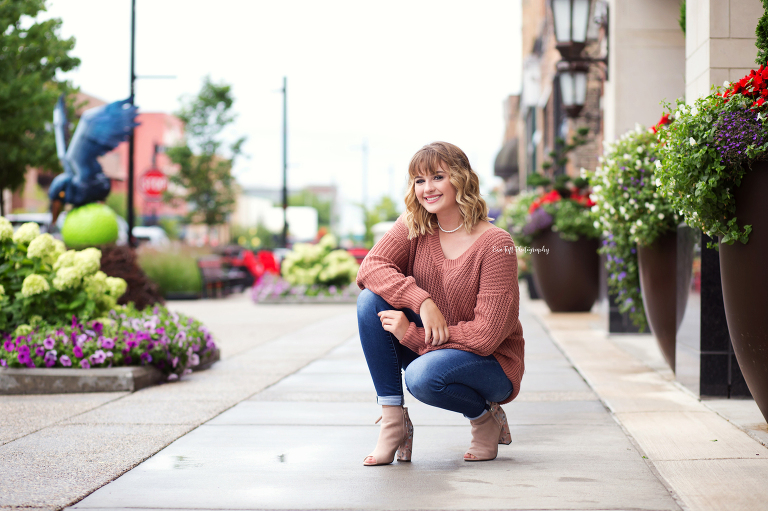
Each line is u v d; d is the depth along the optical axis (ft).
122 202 134.21
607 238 23.65
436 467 11.01
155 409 15.60
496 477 10.43
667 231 18.74
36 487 10.07
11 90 42.45
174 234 142.82
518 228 41.55
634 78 27.25
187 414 15.05
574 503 9.26
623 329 28.43
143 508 9.23
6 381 17.57
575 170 46.68
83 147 29.25
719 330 15.92
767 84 11.70
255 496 9.67
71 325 19.26
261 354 24.79
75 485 10.16
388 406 11.11
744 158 11.53
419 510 9.07
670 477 10.33
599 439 12.72
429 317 10.43
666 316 19.07
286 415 14.94
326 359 23.48
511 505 9.20
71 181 29.45
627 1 27.17
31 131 46.65
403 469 10.91
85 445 12.45
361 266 11.09
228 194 92.99
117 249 29.86
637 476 10.43
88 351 18.19
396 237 11.22
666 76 27.14
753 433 12.75
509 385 11.05
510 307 10.53
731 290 12.29
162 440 12.80
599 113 42.68
